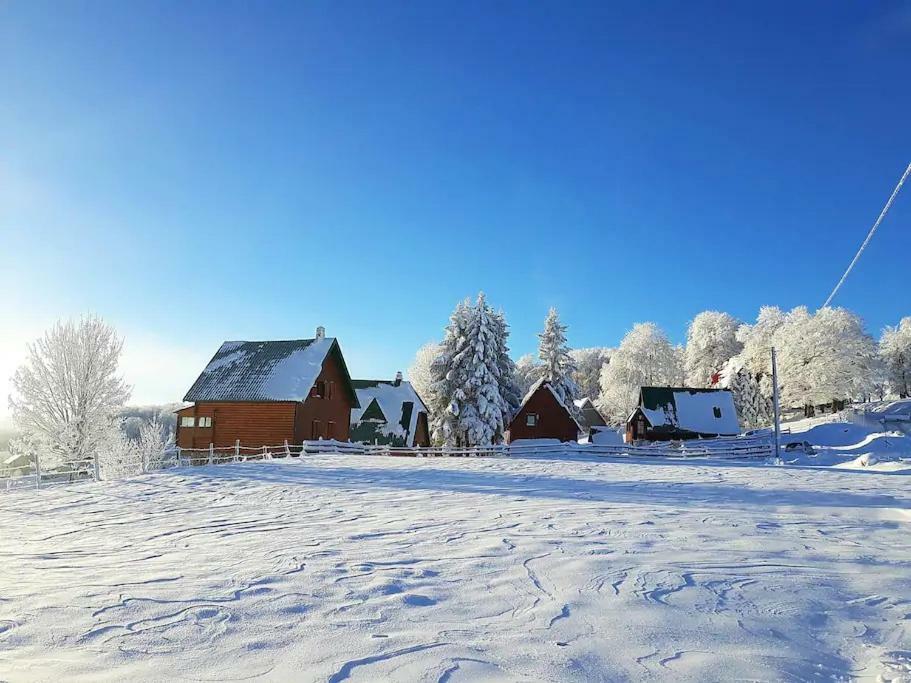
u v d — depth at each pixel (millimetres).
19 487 20469
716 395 47000
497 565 7180
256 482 18797
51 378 30953
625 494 15430
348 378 42438
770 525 10273
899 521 10789
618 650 4445
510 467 25203
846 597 5898
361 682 3828
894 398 74625
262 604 5574
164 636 4723
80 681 3854
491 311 42500
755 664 4211
